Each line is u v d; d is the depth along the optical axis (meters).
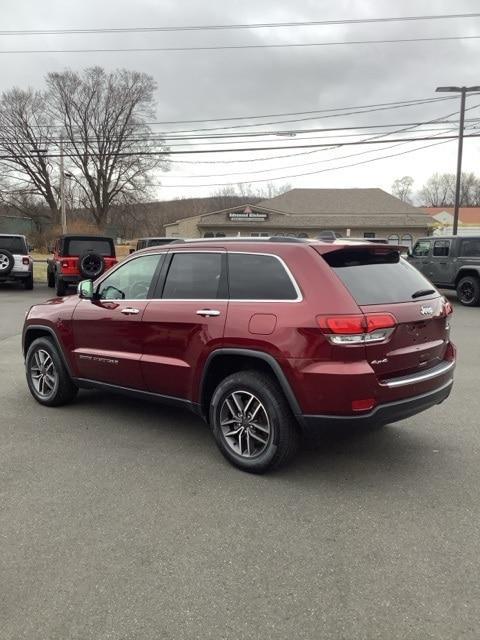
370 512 3.66
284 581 2.92
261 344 4.05
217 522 3.52
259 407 4.19
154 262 5.02
